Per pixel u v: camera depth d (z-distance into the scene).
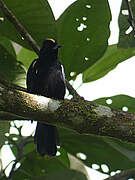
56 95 8.27
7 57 7.92
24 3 7.49
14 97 5.86
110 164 8.38
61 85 8.09
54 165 8.66
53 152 7.72
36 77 8.20
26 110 5.93
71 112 6.05
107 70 8.32
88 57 8.01
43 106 6.00
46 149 7.72
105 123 6.05
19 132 7.93
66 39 7.98
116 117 6.09
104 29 7.87
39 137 7.75
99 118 6.05
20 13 7.62
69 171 8.23
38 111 5.98
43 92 8.25
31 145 8.91
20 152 7.82
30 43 7.56
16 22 7.34
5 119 6.82
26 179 8.43
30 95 6.01
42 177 8.29
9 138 7.86
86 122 6.06
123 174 7.06
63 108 6.05
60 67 8.17
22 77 7.98
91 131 6.14
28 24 7.73
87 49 7.97
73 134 8.23
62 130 8.21
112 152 8.26
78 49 7.98
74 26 7.90
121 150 7.99
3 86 5.94
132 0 7.67
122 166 8.34
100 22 7.86
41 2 7.50
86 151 8.37
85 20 7.84
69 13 7.85
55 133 7.77
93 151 8.34
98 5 7.77
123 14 7.62
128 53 8.20
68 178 8.20
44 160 8.55
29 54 8.84
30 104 5.94
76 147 8.36
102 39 7.91
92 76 8.32
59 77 8.07
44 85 8.17
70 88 7.35
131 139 6.09
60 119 6.08
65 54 8.05
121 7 7.67
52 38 7.90
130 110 8.09
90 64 8.02
